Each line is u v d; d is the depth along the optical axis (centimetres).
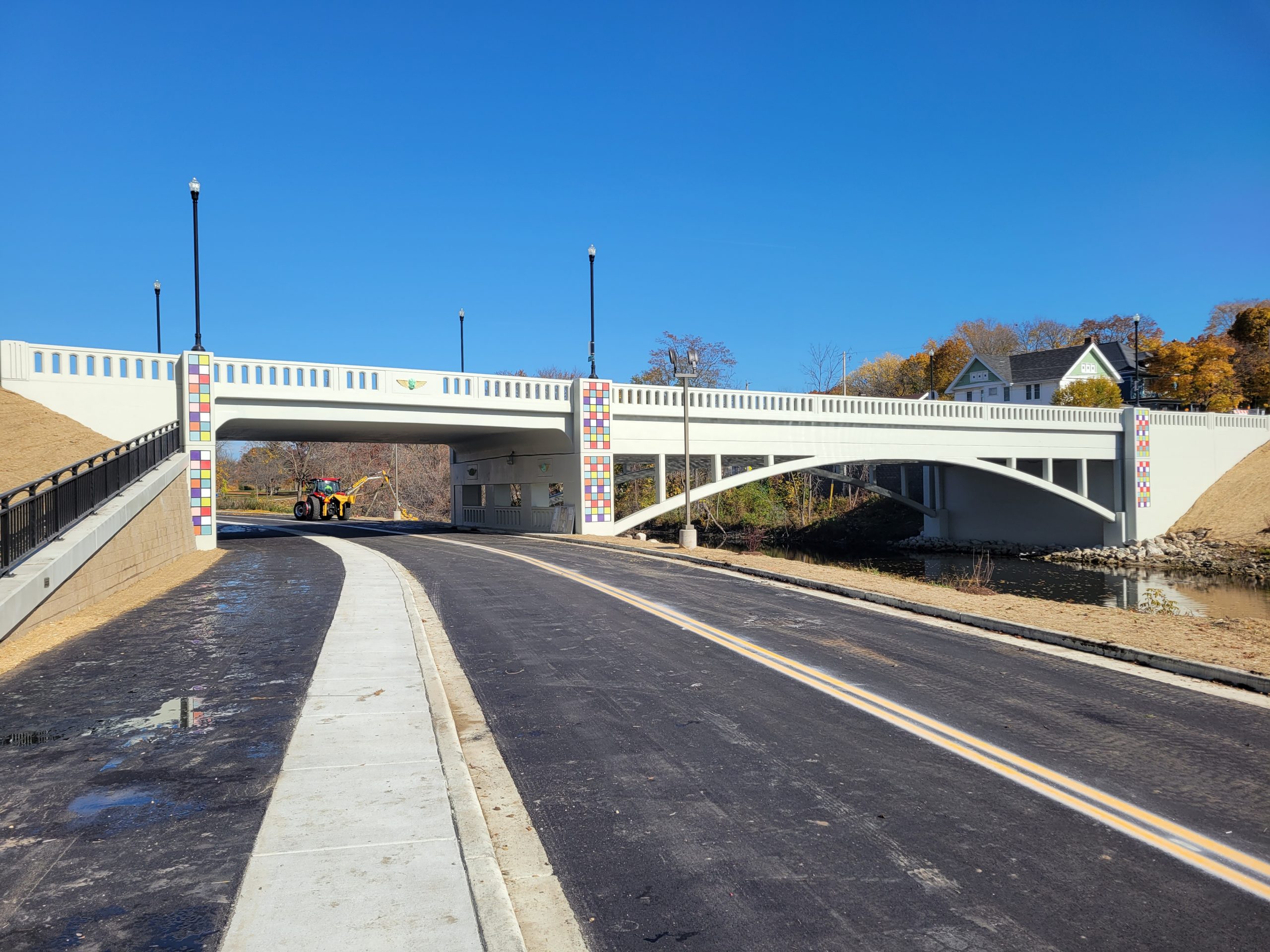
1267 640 1059
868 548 5303
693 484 5653
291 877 443
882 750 679
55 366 2297
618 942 400
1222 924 415
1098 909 430
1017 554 4759
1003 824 536
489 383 3064
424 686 845
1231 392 6619
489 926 396
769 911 430
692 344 7119
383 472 6581
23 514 1176
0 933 386
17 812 531
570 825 538
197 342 2441
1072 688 867
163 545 1900
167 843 485
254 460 9312
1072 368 6644
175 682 859
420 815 525
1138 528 4609
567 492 3284
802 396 3650
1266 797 577
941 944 398
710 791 594
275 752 643
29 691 823
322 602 1395
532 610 1370
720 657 1016
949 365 8525
